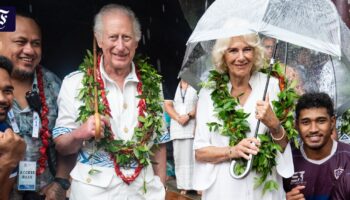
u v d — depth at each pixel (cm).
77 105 330
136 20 335
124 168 329
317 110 327
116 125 328
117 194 325
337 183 328
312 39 318
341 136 428
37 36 341
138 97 339
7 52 333
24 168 325
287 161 322
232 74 331
